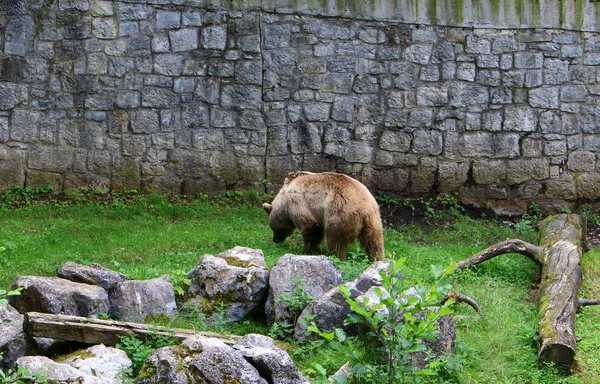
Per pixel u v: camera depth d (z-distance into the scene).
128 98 16.38
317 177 12.39
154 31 16.38
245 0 16.52
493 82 16.86
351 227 11.70
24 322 8.37
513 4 16.80
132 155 16.42
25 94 16.16
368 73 16.77
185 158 16.55
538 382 8.41
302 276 9.62
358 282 9.07
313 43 16.64
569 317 9.37
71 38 16.22
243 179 16.67
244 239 13.75
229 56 16.55
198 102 16.53
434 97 16.83
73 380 7.23
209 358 7.05
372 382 7.61
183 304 9.77
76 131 16.30
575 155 17.00
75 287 9.15
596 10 16.92
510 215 16.88
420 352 8.30
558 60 16.91
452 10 16.75
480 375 8.56
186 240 13.45
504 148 16.92
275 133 16.67
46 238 13.21
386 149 16.81
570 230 13.16
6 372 7.95
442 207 16.73
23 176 16.16
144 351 8.21
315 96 16.69
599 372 8.75
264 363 7.32
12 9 16.03
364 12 16.69
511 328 9.73
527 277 12.02
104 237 13.46
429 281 11.43
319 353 8.59
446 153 16.89
